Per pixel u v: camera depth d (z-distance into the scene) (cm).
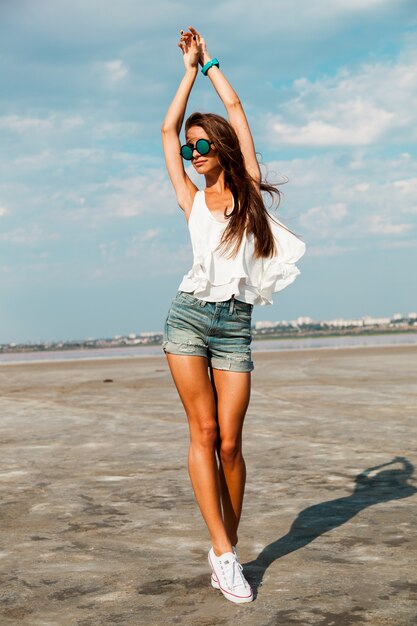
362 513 362
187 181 285
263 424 711
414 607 236
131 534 338
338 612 233
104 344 18025
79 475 484
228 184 275
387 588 255
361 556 294
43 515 378
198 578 274
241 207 264
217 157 272
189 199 280
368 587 257
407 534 322
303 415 778
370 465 489
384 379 1292
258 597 251
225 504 277
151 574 280
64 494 427
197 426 264
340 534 327
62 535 339
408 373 1457
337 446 571
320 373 1523
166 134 291
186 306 262
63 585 270
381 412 792
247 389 267
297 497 402
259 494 412
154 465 514
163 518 366
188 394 262
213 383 272
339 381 1266
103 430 707
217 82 296
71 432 701
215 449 267
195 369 261
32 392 1246
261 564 289
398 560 287
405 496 396
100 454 566
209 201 274
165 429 702
